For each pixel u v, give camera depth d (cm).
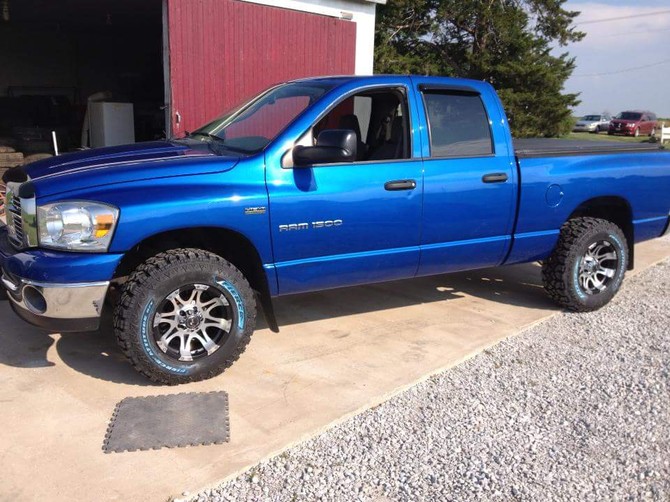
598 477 297
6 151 941
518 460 309
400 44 2888
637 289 607
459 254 462
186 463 293
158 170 359
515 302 550
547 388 387
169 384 368
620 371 414
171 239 383
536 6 2958
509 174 466
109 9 1103
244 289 374
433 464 303
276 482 284
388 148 446
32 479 278
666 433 338
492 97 473
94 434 315
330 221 397
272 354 421
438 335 464
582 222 515
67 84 1523
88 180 345
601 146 538
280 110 425
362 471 296
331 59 962
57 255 335
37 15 1190
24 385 364
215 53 806
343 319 492
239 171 371
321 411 346
